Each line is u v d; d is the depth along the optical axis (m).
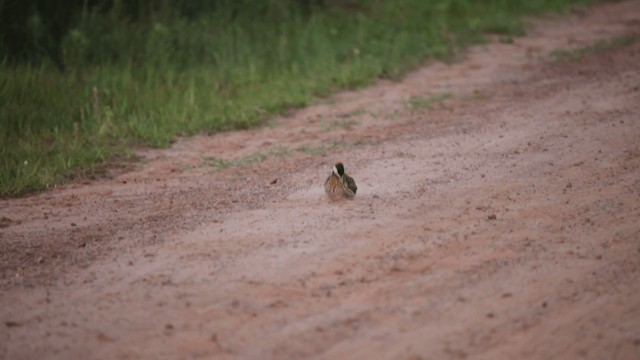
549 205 16.16
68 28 30.50
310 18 37.00
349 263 13.47
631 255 13.41
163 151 22.73
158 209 17.39
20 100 25.03
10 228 16.39
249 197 17.86
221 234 15.24
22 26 29.66
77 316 11.92
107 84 27.09
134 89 26.92
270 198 17.66
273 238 14.80
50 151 21.95
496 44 37.53
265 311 11.84
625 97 26.44
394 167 19.62
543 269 13.00
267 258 13.81
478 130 23.33
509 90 29.19
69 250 14.86
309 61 32.16
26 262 14.29
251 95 27.89
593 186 17.33
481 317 11.49
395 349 10.67
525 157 19.97
